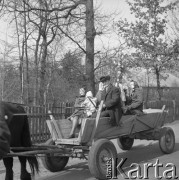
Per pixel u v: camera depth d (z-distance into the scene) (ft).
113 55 60.13
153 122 37.96
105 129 30.86
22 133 27.22
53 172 31.55
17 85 60.54
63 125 31.37
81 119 31.22
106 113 31.12
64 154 29.19
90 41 58.13
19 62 58.23
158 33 81.97
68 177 29.71
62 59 60.95
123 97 37.47
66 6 57.82
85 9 57.82
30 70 59.00
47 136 46.24
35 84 58.13
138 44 80.94
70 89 62.49
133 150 41.88
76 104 35.37
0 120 23.88
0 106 24.57
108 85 32.01
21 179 26.73
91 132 29.71
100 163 28.37
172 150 39.17
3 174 30.66
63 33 57.52
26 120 27.43
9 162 26.30
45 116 45.93
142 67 79.71
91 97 32.94
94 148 28.12
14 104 26.81
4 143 23.30
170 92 119.03
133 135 35.53
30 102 58.49
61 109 48.49
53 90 61.36
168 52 80.79
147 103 70.79
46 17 57.67
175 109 82.28
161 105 76.33
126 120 33.50
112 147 29.43
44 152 26.71
